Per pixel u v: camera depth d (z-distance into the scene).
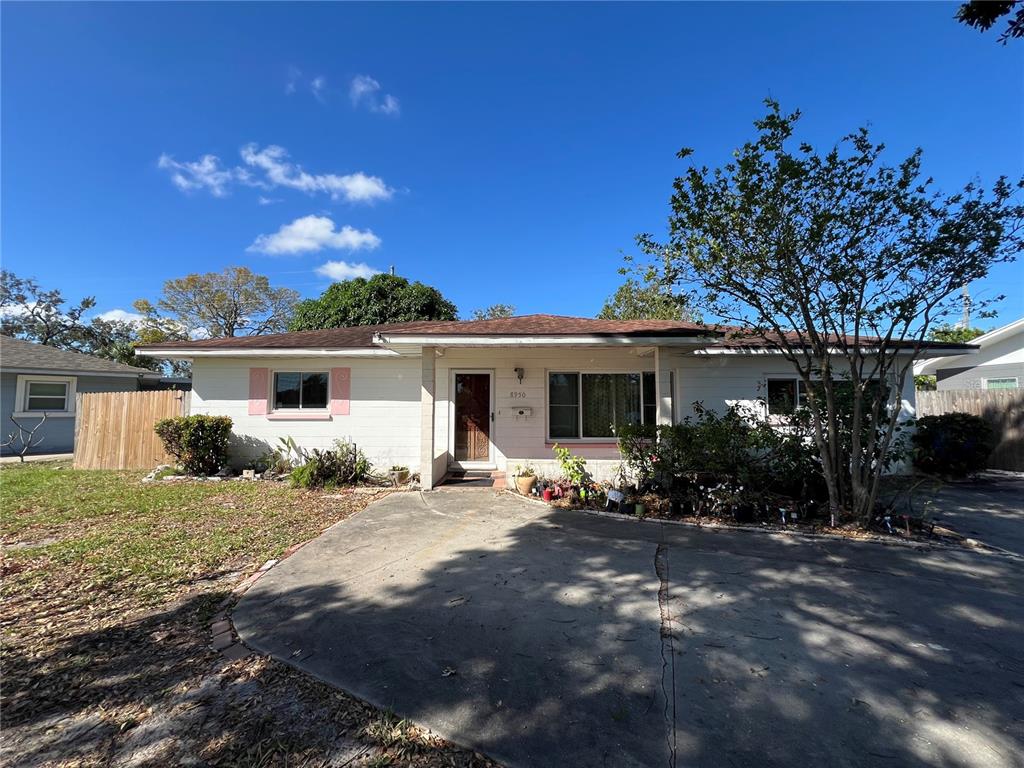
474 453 10.84
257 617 3.63
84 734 2.31
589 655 3.08
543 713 2.47
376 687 2.70
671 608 3.84
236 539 5.69
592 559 5.08
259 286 39.66
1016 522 6.66
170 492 8.62
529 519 6.80
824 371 6.41
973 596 4.11
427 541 5.71
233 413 11.07
